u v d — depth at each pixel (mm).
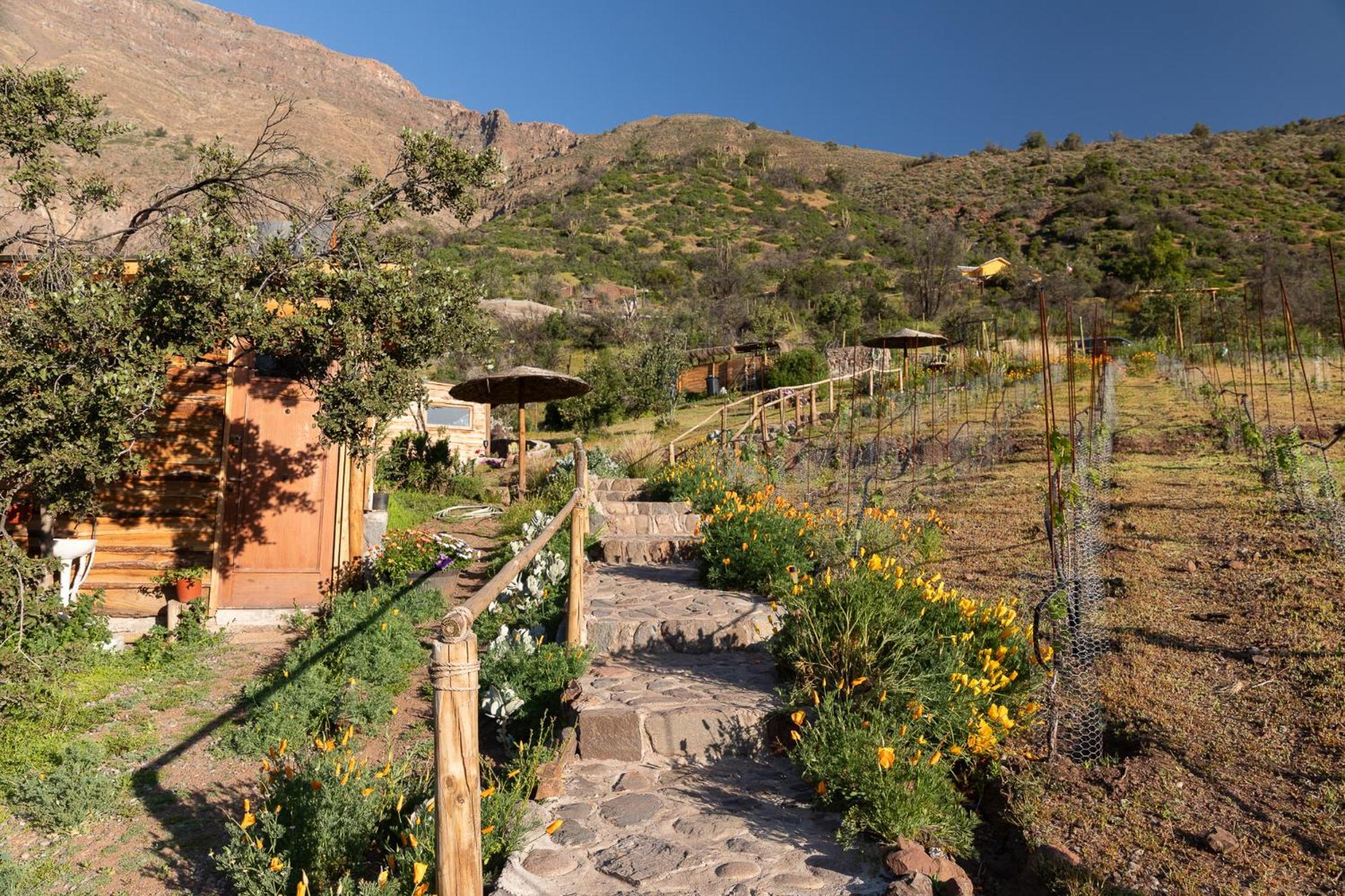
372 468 10453
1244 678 4602
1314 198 74125
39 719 6195
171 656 8000
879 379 22609
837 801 3738
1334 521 6680
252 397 9328
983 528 8133
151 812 4969
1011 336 30672
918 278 49688
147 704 6789
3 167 7773
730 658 5852
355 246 7781
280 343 7273
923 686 4250
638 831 3617
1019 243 77938
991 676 4461
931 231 73188
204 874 4266
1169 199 77938
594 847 3477
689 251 85375
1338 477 7918
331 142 146875
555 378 15195
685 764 4410
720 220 96688
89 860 4426
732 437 15891
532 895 3074
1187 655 4980
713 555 7582
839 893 3094
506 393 16453
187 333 6789
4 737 5840
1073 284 50625
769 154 130125
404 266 7957
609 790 4090
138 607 8859
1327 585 5609
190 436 9148
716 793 4035
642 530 10062
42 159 7938
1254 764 3787
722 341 46469
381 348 7625
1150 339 26719
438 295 7844
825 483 11438
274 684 6605
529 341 47094
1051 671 4516
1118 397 16031
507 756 5047
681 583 7742
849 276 67062
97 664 7586
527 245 84250
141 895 4086
